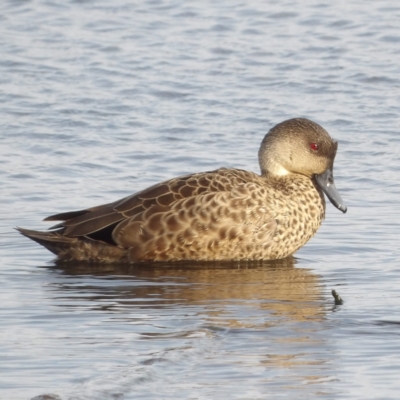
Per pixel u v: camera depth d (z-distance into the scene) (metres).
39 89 23.28
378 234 15.11
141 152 19.42
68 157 19.08
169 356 9.97
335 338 10.59
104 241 13.98
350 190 17.34
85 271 13.62
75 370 9.64
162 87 23.47
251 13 29.12
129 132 20.67
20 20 28.62
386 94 23.12
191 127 20.92
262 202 13.98
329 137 14.90
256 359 9.97
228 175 14.18
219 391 9.22
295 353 10.14
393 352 10.17
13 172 18.11
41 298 12.21
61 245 14.09
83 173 18.20
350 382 9.43
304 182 14.60
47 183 17.58
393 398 9.09
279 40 27.00
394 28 27.81
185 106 22.28
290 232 14.15
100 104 22.30
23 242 14.82
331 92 23.25
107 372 9.57
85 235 13.98
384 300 12.03
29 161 18.80
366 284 12.80
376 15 28.86
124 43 26.81
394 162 19.00
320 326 11.02
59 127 20.88
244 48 26.38
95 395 9.04
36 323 11.14
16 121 21.16
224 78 24.20
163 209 13.88
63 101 22.45
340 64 25.12
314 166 14.76
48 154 19.25
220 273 13.55
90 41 26.94
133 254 13.94
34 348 10.25
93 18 28.83
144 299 12.20
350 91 23.31
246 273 13.53
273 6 29.61
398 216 15.95
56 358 9.95
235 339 10.55
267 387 9.32
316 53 25.97
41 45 26.62
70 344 10.38
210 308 11.77
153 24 28.33
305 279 13.14
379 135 20.59
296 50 26.17
